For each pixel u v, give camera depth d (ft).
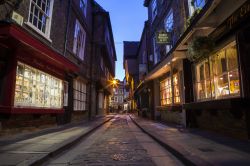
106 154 19.42
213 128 28.53
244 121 21.67
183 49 34.32
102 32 69.62
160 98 59.11
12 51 25.07
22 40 23.30
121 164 16.15
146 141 26.35
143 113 79.82
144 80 65.67
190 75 35.88
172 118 46.11
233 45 23.95
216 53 27.61
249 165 13.58
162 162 16.75
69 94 45.47
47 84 34.30
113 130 38.78
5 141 22.59
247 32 21.47
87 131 31.94
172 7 45.65
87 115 63.46
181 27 38.86
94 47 70.18
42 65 31.99
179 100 40.78
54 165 15.97
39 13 32.81
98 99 86.63
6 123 24.75
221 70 26.73
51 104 35.73
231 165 13.65
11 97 24.23
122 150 21.11
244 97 21.27
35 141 22.80
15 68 25.07
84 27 58.90
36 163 15.20
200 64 33.12
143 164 16.15
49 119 36.42
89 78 65.57
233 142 21.20
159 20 56.80
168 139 24.41
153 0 64.85
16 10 25.88
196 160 15.10
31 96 29.37
